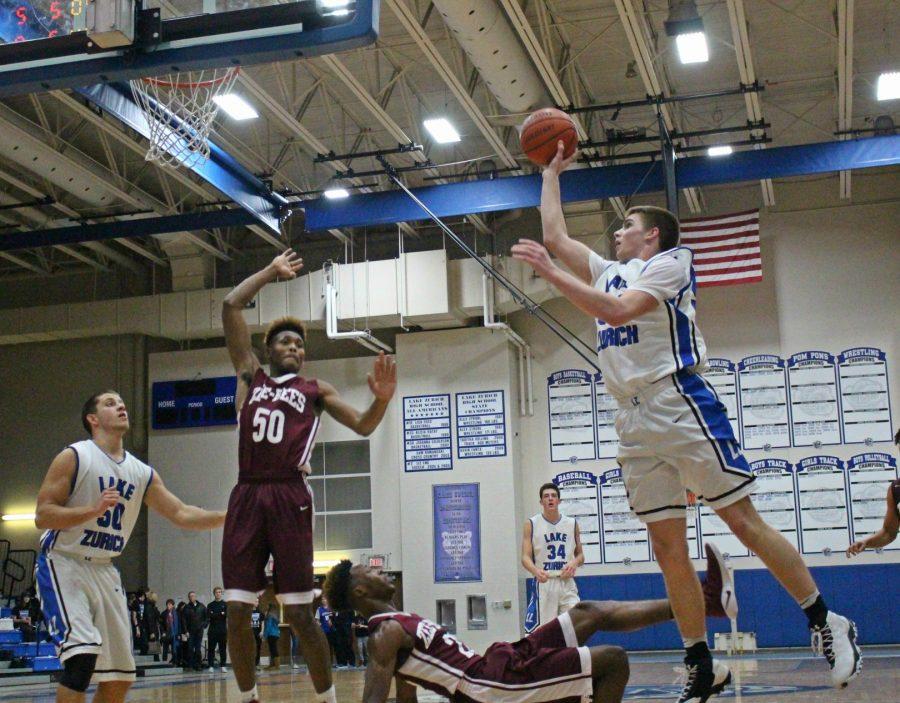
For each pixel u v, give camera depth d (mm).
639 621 4777
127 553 25781
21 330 26500
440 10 14922
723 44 18750
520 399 24625
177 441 25891
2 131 18625
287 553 5340
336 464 25219
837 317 23047
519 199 19844
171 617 23719
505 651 4750
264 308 24969
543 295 23500
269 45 8047
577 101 19062
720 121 21766
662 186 19469
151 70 8281
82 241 22500
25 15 8516
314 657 5324
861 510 22266
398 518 24625
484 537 23688
